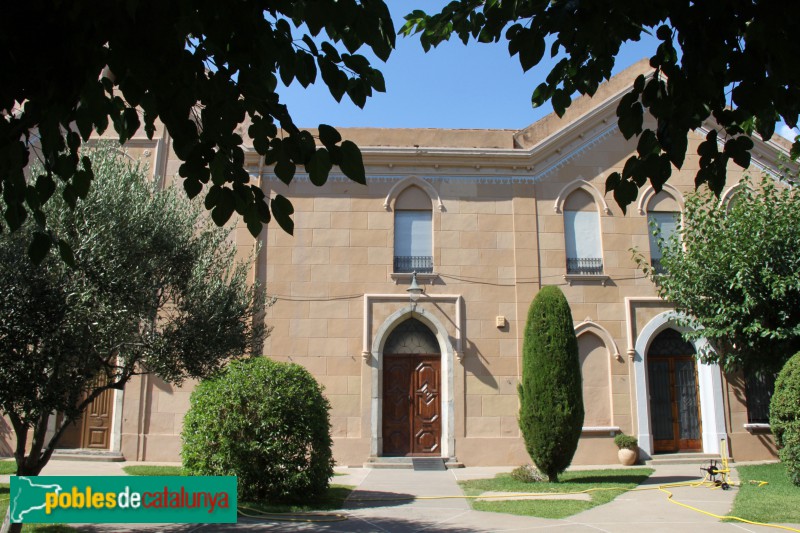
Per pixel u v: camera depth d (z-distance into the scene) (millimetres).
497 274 16094
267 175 16234
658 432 16016
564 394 12570
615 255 16328
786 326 13430
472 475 13836
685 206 14906
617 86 17266
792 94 4312
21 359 6738
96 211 7883
